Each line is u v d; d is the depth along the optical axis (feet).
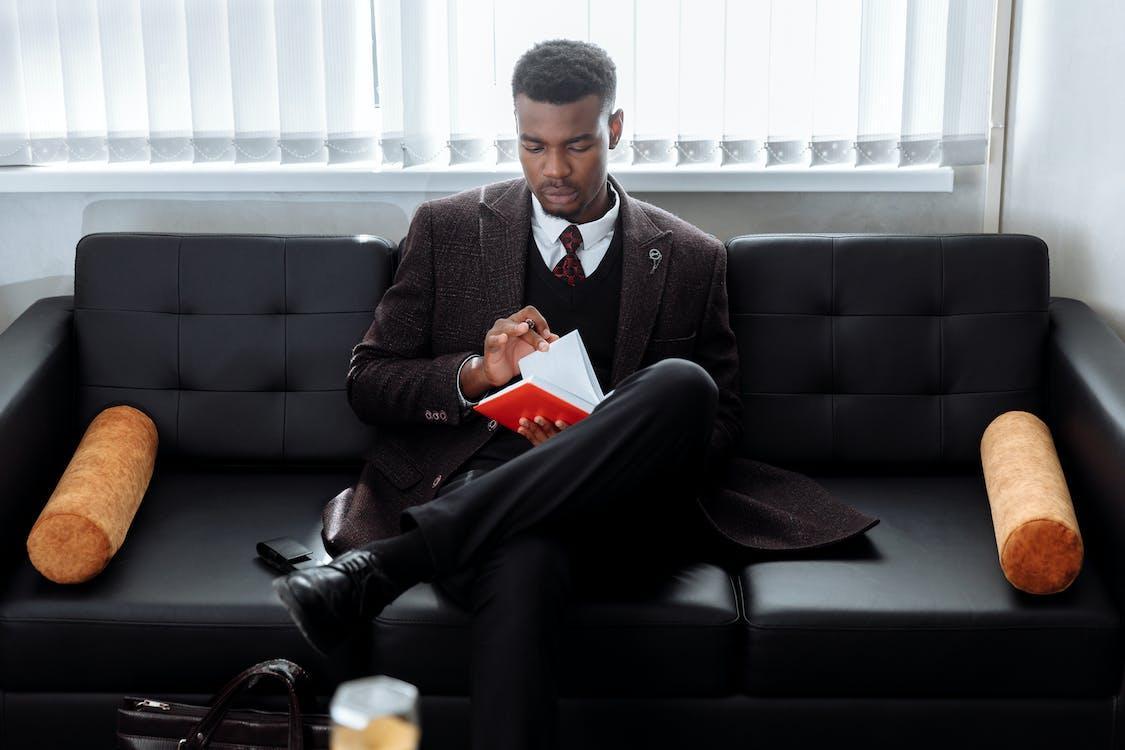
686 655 5.30
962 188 7.52
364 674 5.41
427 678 5.33
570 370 5.53
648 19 7.27
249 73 7.45
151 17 7.43
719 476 6.34
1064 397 6.30
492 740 4.82
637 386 5.34
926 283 6.67
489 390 5.98
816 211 7.59
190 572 5.57
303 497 6.39
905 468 6.73
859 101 7.25
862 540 5.88
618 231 6.29
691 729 5.45
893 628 5.25
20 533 6.00
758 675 5.32
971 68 7.19
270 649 5.34
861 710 5.40
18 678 5.41
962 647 5.25
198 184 7.59
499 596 4.97
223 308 6.71
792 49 7.26
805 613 5.28
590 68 5.88
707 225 7.66
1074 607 5.28
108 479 5.76
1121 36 6.93
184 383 6.73
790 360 6.68
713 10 7.24
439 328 6.23
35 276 7.93
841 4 7.21
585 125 5.86
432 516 5.11
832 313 6.71
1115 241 7.13
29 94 7.67
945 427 6.65
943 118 7.23
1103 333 6.53
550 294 6.19
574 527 5.26
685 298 6.29
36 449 6.24
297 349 6.70
